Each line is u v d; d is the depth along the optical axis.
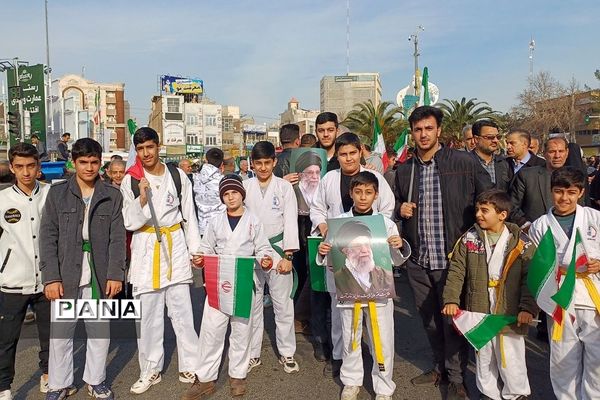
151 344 4.33
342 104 98.06
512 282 3.61
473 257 3.71
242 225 4.25
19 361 4.95
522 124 45.88
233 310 4.07
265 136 86.94
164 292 4.40
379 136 7.46
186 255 4.43
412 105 14.84
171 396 4.19
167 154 66.25
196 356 4.45
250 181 4.87
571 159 5.47
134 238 4.29
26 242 3.94
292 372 4.63
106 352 4.12
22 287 3.92
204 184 6.39
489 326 3.61
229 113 97.94
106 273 4.03
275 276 4.55
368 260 3.76
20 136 19.73
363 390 4.18
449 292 3.73
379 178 4.30
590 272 3.49
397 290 7.65
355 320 3.83
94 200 3.99
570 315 3.48
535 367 4.66
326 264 4.02
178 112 71.00
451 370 3.97
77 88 75.06
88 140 3.99
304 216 5.47
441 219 3.97
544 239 3.39
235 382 4.19
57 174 11.16
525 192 5.12
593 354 3.43
